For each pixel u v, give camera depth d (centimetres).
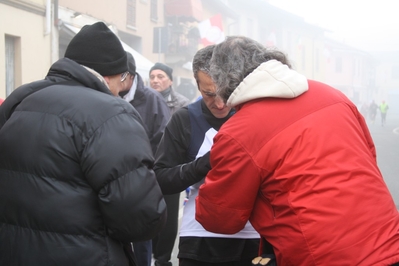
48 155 173
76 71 192
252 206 184
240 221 186
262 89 177
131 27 1520
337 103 183
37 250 171
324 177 163
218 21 1880
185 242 248
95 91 188
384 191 168
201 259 243
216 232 198
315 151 167
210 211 190
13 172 177
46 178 173
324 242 157
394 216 164
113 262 177
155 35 1452
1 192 178
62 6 1102
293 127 172
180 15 1803
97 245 175
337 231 157
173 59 1839
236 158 176
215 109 243
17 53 941
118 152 174
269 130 173
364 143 179
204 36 1884
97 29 199
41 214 171
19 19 931
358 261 154
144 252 346
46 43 1030
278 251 174
